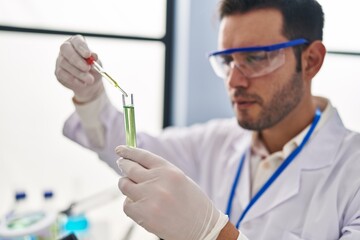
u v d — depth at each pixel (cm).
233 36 90
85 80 86
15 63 152
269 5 88
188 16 162
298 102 96
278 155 102
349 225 82
